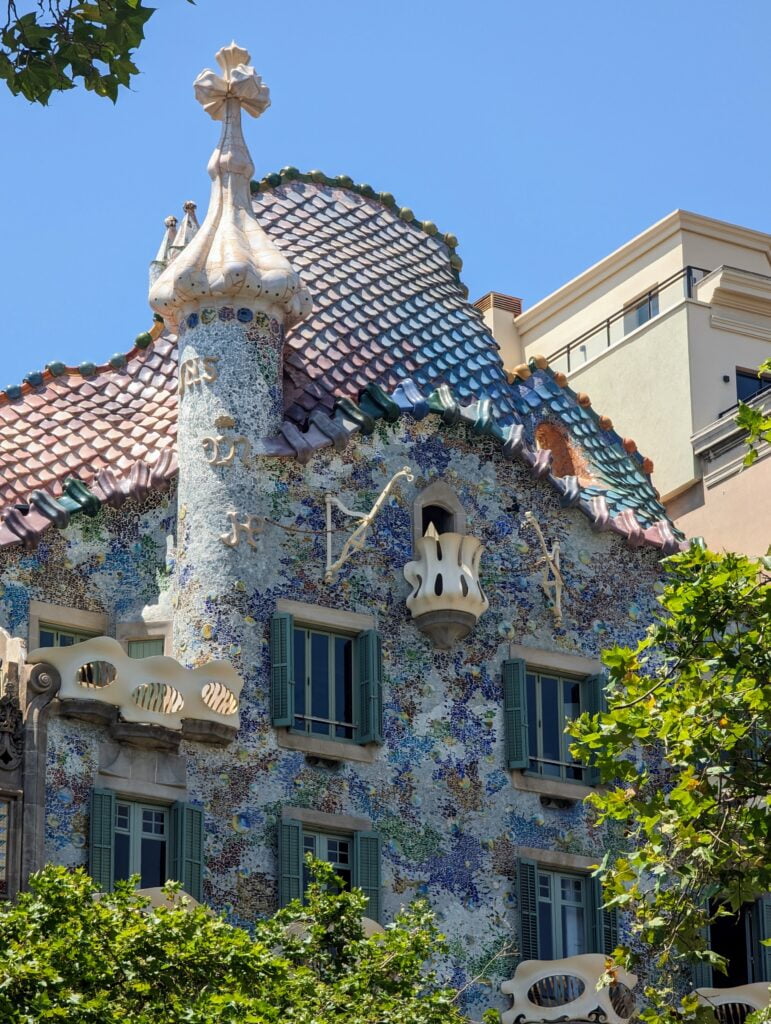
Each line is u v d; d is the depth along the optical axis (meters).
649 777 42.75
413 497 42.31
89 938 31.16
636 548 44.28
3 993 30.02
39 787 36.75
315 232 46.03
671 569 35.56
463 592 41.38
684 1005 35.19
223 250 41.81
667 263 54.22
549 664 42.59
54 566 40.47
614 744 34.94
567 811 42.03
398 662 41.34
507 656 42.28
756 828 34.34
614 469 46.25
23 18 25.11
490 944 40.50
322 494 41.53
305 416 42.31
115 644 37.97
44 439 42.56
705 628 34.97
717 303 52.50
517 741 41.66
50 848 36.84
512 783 41.59
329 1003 33.22
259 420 41.38
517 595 42.75
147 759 38.19
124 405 43.59
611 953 41.12
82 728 37.69
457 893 40.56
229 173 42.84
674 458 51.25
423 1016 33.72
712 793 34.88
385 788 40.50
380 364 44.00
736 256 54.78
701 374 51.72
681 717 34.34
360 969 34.03
